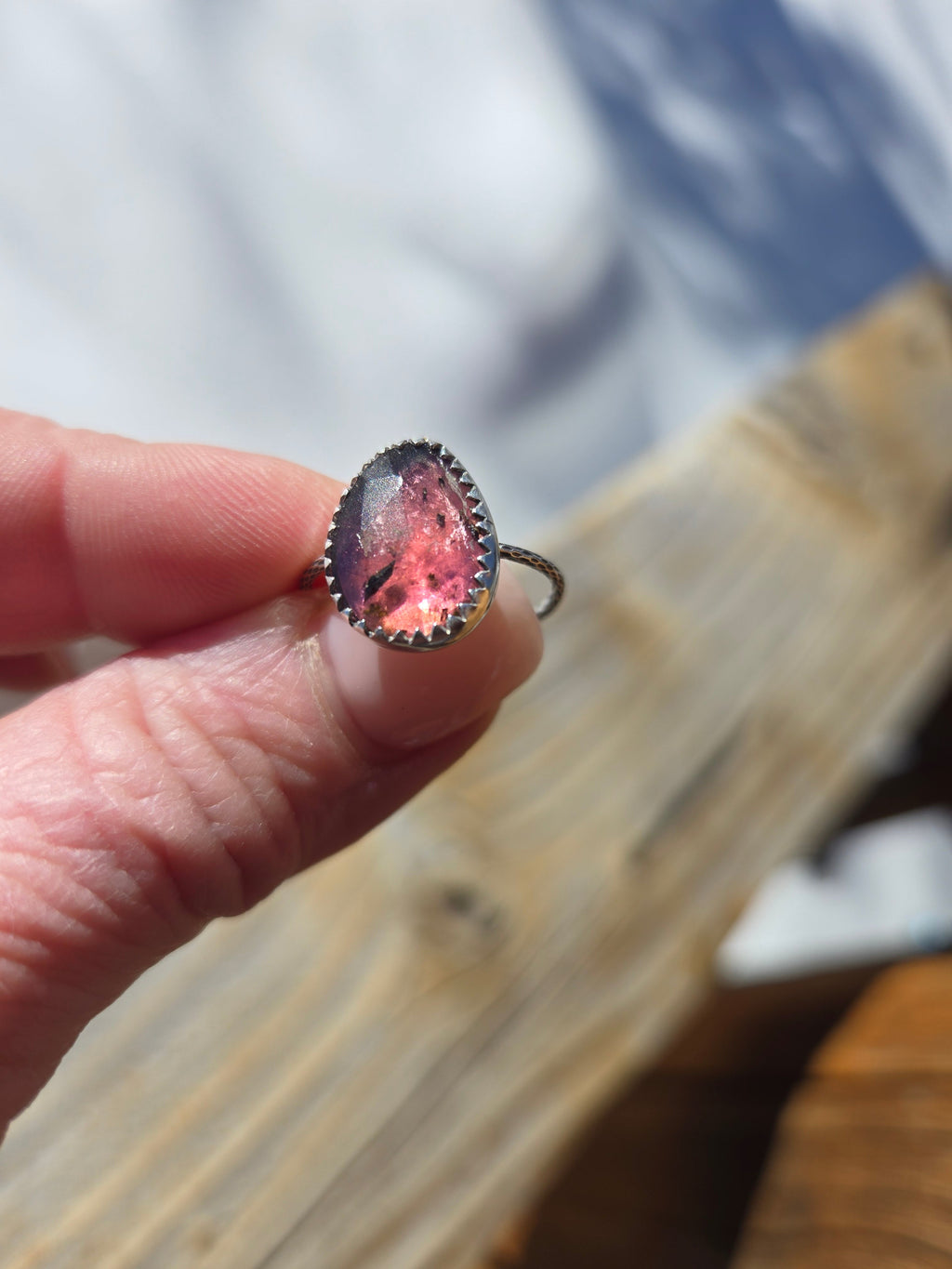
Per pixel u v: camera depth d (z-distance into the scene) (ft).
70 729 0.26
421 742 0.28
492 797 0.36
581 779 0.37
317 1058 0.31
